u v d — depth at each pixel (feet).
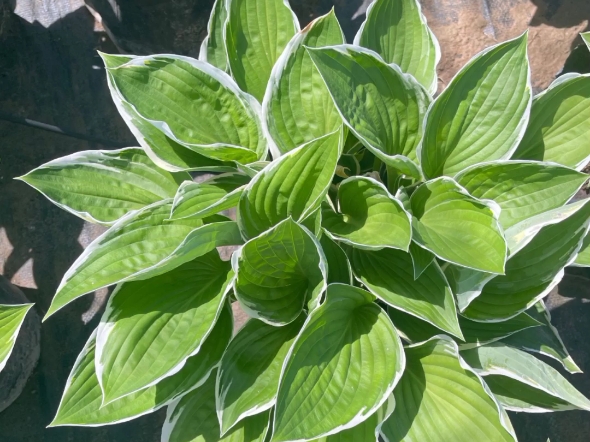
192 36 3.22
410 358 1.87
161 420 2.91
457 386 1.79
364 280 1.76
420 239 1.58
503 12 3.33
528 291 1.85
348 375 1.65
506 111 1.78
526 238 1.66
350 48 1.63
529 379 1.82
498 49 1.71
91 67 3.40
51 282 3.11
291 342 1.81
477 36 3.29
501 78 1.75
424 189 1.73
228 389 1.74
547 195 1.70
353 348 1.70
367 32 1.96
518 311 1.84
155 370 1.63
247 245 1.53
